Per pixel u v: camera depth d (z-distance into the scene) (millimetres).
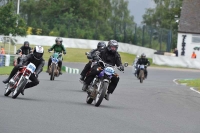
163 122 36594
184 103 54281
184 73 141250
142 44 194750
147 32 193250
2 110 35500
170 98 59312
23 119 32094
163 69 154750
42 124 30719
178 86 84500
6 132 27094
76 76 94750
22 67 44656
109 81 43406
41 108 38500
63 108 39719
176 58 171875
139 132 30781
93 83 44062
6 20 150625
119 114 39062
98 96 43844
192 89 77875
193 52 186000
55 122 31953
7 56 113125
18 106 38594
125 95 58906
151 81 99188
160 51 182750
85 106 42688
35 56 45094
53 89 58656
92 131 29688
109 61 44375
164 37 186375
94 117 35875
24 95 48469
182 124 36438
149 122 35875
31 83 45031
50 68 75438
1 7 150625
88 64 55562
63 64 151250
